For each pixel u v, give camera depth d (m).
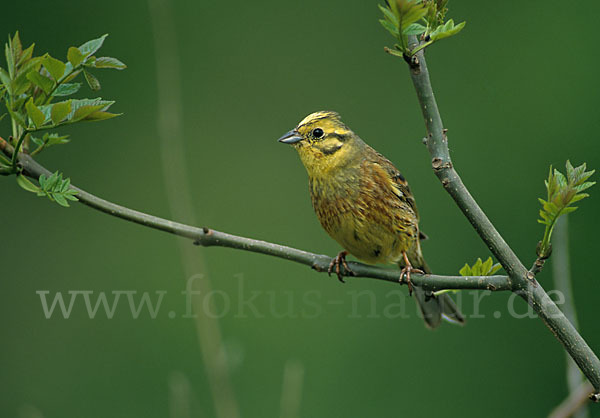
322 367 12.75
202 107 14.70
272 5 15.08
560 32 14.61
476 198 13.80
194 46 14.91
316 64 14.91
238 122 14.70
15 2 14.54
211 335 7.66
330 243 13.91
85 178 14.34
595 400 4.82
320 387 12.60
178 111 8.49
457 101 14.49
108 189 14.32
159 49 8.79
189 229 5.92
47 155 14.31
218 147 14.52
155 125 14.62
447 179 5.08
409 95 14.61
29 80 5.08
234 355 7.77
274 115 14.70
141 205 14.27
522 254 13.25
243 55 14.96
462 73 14.65
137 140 14.55
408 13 4.62
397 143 14.38
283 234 14.02
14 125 5.20
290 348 12.94
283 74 14.86
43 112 5.01
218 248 13.68
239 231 14.06
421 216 13.70
